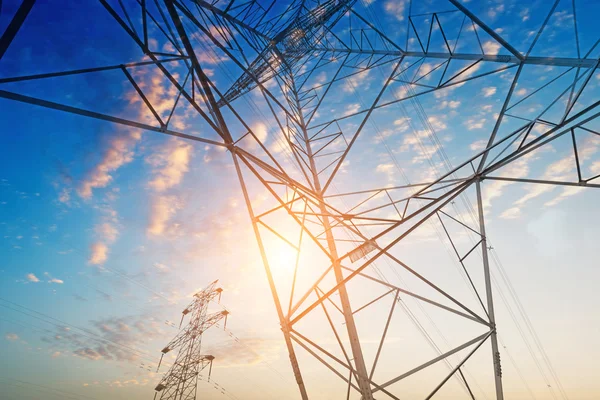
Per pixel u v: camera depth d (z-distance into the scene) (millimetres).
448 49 10336
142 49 6266
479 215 9469
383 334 9477
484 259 9328
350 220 10523
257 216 9141
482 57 9078
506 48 8062
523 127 7719
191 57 6312
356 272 8141
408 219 8672
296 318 8375
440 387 8305
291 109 16578
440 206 8703
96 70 5789
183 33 6109
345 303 9820
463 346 8773
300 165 12445
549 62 7277
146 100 6414
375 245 9078
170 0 5824
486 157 8711
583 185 7426
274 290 8711
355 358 9148
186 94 6711
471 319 9023
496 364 8273
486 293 9078
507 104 8508
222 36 10359
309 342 8805
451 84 10523
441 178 9102
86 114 5477
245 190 9219
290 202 9797
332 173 12117
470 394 8414
